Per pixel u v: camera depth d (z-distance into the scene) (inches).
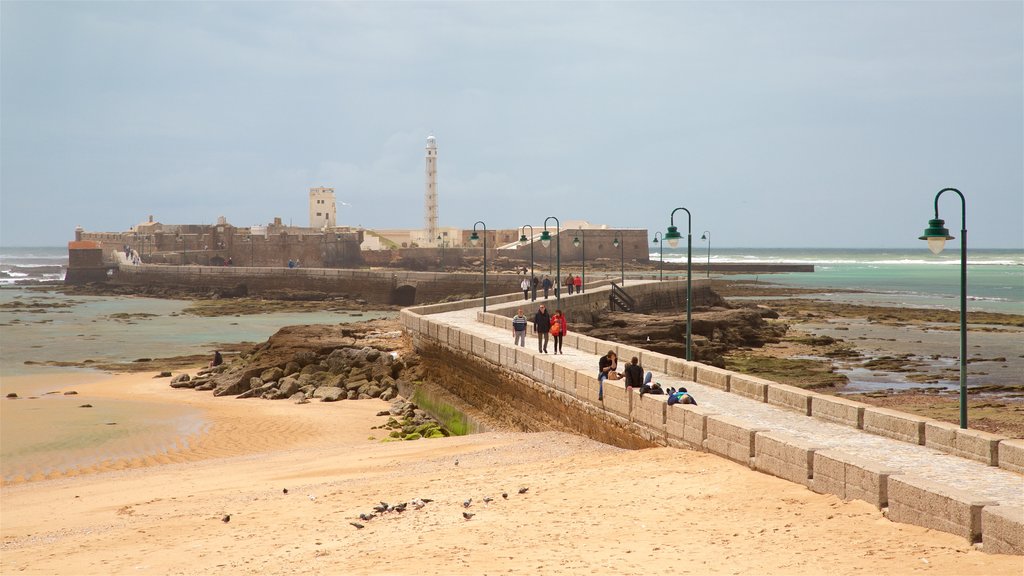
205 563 560.1
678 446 765.3
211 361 2239.2
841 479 546.6
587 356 1214.3
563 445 930.7
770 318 3198.8
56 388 1820.9
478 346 1331.2
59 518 791.1
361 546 554.9
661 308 3034.0
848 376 1879.9
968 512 446.0
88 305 4188.0
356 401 1625.2
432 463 921.5
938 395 1625.2
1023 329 2854.3
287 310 3924.7
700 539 505.4
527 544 524.4
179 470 1048.8
